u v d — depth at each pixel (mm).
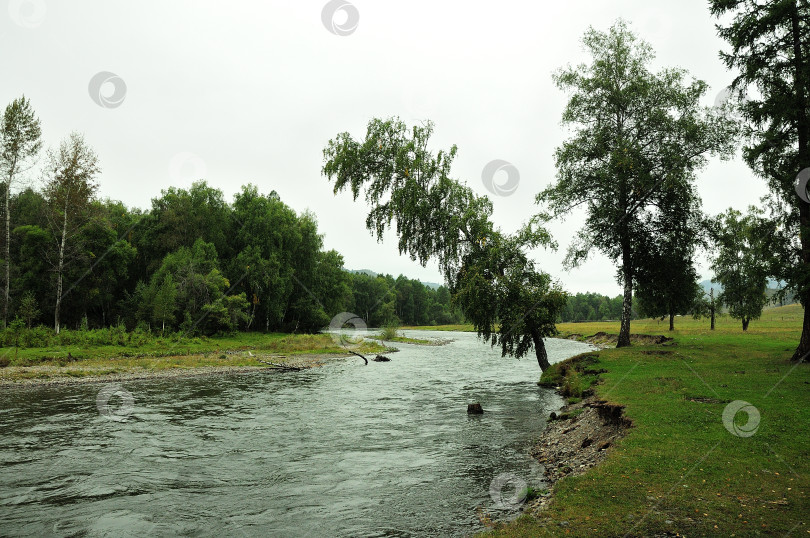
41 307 48094
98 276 51750
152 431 14125
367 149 26359
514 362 37781
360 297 125000
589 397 17406
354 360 39062
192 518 7809
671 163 27016
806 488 7004
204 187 64438
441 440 13234
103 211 48625
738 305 45938
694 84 27234
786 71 19250
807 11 18688
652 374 18688
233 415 16703
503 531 6312
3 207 41750
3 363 27906
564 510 6766
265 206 65938
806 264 17656
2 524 7465
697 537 5680
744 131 21641
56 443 12555
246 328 59719
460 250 25609
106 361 31516
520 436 13688
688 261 29453
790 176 18688
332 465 10883
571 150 29047
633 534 5875
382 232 27078
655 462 8414
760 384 15180
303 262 69625
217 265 57156
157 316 44594
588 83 28969
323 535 7141
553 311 24172
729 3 19453
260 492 9109
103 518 7754
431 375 29125
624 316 30562
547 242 24156
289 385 24578
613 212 27625
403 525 7500
